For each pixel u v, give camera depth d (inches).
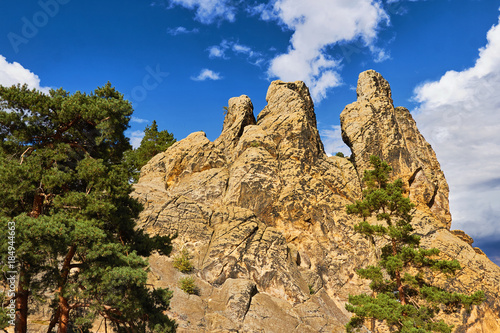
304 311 1312.7
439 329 987.3
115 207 788.0
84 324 784.3
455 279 1557.6
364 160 2075.5
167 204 1604.3
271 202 1739.7
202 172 1895.9
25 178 744.3
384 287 1176.2
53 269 709.3
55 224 644.7
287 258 1508.4
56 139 868.6
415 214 1815.9
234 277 1376.7
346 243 1674.5
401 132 2223.2
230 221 1581.0
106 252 692.7
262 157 1870.1
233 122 2285.9
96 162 818.8
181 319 1125.1
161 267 1352.1
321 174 1920.5
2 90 802.8
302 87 2496.3
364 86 2425.0
